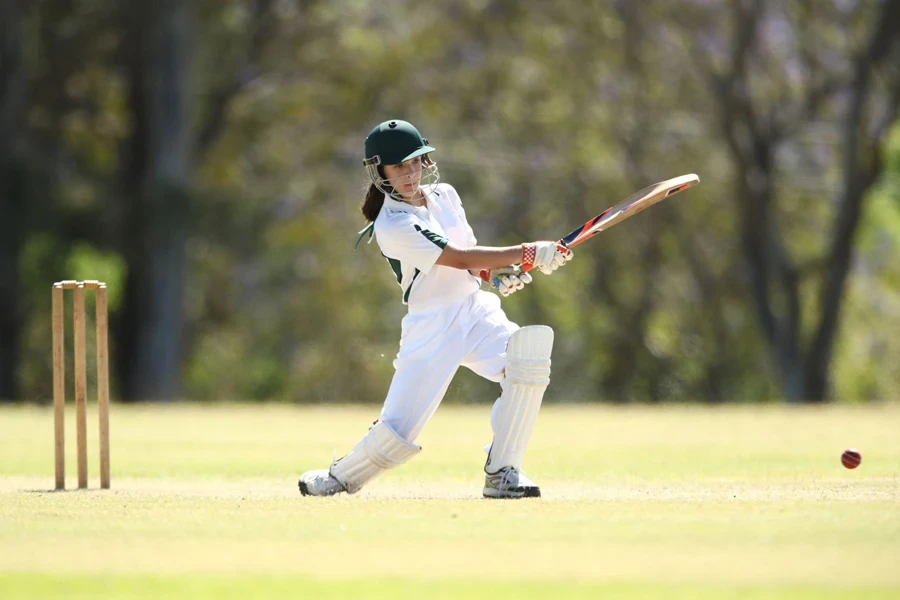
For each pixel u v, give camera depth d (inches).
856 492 772.6
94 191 3954.2
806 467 1002.7
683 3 4057.6
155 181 3666.3
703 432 1549.0
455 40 4315.9
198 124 4028.1
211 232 4072.3
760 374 4970.5
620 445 1320.1
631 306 4763.8
